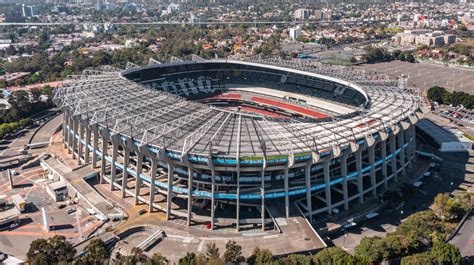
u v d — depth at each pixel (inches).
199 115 6417.3
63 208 6146.7
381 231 5570.9
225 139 5654.5
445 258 4271.7
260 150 5349.4
